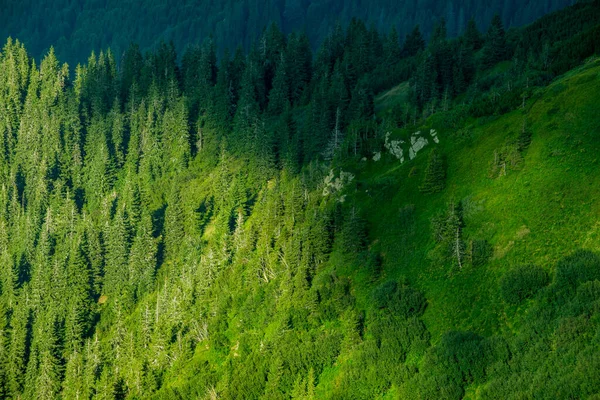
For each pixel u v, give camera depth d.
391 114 176.25
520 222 128.25
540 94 148.88
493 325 117.56
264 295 146.62
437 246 135.00
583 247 118.19
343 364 125.56
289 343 133.00
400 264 137.25
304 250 147.62
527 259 122.19
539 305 114.38
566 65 160.75
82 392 154.88
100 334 172.00
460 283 126.81
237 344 143.38
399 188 152.00
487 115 153.75
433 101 173.50
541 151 137.12
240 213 169.88
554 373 103.31
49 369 163.12
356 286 137.75
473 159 146.38
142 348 156.00
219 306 151.50
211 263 162.38
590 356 101.56
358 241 143.38
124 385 149.50
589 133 134.50
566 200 126.44
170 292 166.50
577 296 111.12
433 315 125.12
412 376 117.25
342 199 156.75
